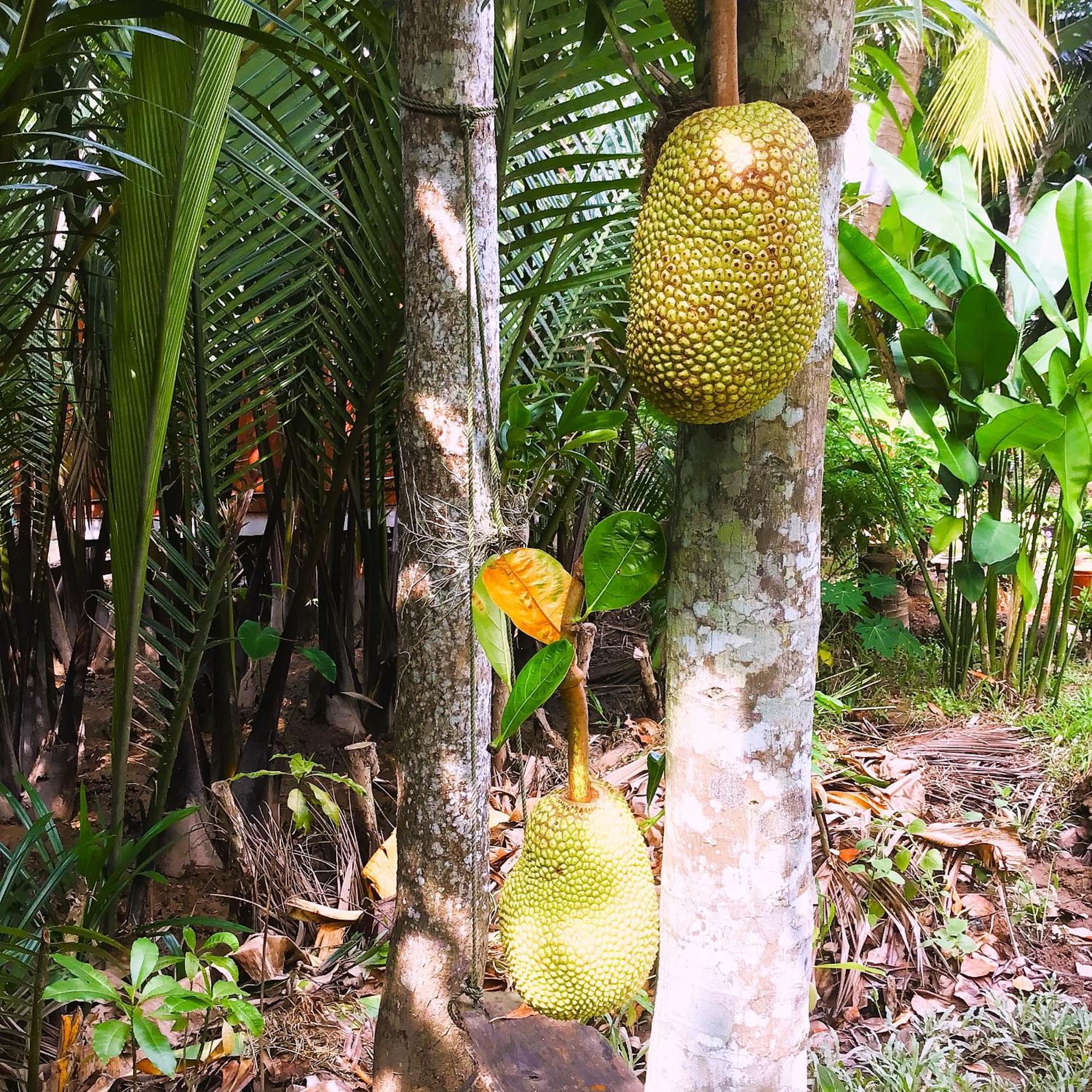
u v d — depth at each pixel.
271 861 2.52
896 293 3.59
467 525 1.68
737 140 0.71
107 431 2.93
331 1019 2.16
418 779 1.75
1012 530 3.73
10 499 3.10
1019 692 4.03
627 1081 1.04
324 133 2.48
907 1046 2.18
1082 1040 2.17
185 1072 1.93
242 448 2.65
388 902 2.41
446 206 1.60
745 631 0.96
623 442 3.70
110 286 2.58
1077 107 9.12
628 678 3.98
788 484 0.93
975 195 3.84
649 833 2.58
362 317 2.45
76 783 3.07
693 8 0.90
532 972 0.82
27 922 1.92
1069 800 3.26
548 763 3.16
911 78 5.84
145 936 2.26
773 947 1.01
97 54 2.09
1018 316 3.99
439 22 1.52
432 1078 1.76
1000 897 2.71
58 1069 1.81
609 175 3.08
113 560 1.90
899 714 3.88
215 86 1.56
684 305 0.72
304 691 3.76
